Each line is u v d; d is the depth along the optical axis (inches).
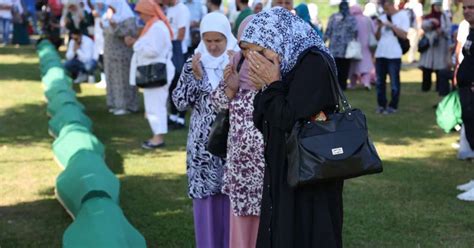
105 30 450.0
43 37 772.6
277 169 140.3
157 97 350.9
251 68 140.5
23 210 254.8
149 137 387.5
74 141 297.6
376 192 279.1
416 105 513.3
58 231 232.2
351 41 580.7
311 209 137.4
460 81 270.8
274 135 140.5
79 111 371.6
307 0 959.6
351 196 272.8
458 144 368.5
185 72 186.9
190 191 185.0
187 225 237.9
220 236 186.7
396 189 284.0
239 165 161.5
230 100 164.7
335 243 137.2
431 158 343.0
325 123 133.3
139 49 339.3
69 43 608.1
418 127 426.6
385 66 472.4
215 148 170.6
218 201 185.3
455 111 328.8
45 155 341.4
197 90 184.5
